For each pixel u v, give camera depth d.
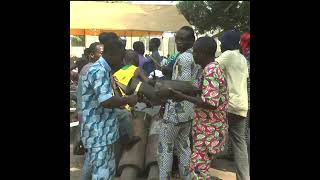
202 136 4.12
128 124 5.10
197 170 4.15
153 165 5.32
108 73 4.05
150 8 10.84
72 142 6.82
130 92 4.39
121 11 10.35
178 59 4.79
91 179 4.59
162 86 4.18
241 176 4.92
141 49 7.67
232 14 15.46
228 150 6.43
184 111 4.66
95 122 4.08
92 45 6.49
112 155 4.20
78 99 5.38
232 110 4.91
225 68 4.95
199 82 4.30
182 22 10.33
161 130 4.79
